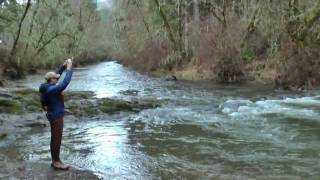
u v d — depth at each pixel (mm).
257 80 31562
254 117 17469
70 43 72500
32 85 35750
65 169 10602
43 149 12875
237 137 14078
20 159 11703
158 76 43000
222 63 33781
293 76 27812
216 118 17625
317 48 28109
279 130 14891
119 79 41375
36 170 10500
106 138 14461
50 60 60781
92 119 18109
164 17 43781
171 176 10234
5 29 42094
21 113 17344
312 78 27438
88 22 84500
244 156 11828
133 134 15055
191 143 13469
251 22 34688
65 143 13734
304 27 28359
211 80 34781
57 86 10461
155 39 49688
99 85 34594
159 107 21094
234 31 34562
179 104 21922
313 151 12141
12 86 33250
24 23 51750
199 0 43438
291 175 10156
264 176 10125
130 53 65938
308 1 29922
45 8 52750
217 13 38406
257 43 34969
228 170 10641
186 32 42875
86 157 11953
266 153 12070
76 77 45625
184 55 42969
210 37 36375
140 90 29469
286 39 29250
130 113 19406
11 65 44875
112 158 11844
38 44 53406
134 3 54750
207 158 11734
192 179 10000
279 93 25188
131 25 63344
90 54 95688
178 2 43656
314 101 21359
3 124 15781
